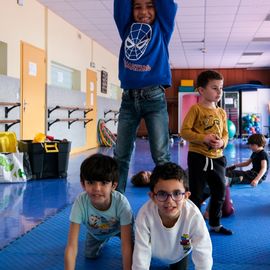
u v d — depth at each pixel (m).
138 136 15.34
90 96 9.80
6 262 2.10
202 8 7.41
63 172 5.18
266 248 2.33
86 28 8.74
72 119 8.17
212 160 2.47
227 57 13.27
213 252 2.25
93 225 1.92
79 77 8.99
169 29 2.40
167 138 2.39
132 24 2.37
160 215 1.68
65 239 2.48
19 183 4.75
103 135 10.56
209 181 2.55
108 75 11.70
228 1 7.00
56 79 7.94
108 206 1.84
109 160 1.75
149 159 7.27
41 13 6.86
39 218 3.04
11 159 4.82
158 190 1.58
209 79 2.44
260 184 4.59
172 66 15.45
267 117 14.73
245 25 8.77
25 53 6.23
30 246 2.35
